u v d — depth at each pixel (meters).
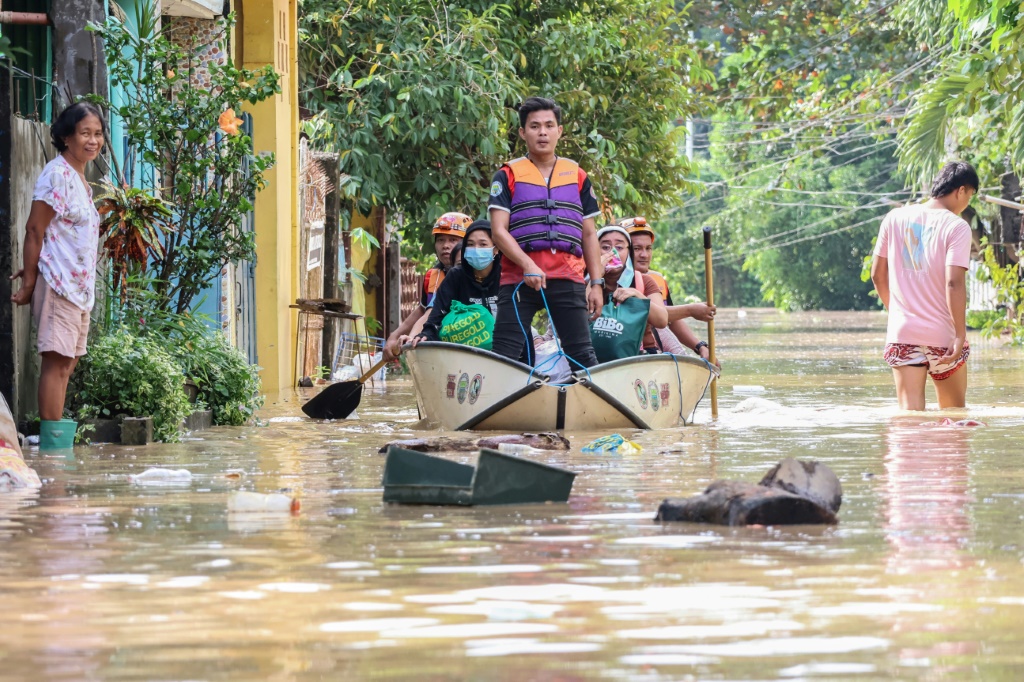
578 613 8.69
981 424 22.69
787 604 8.91
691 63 54.97
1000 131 56.25
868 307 151.25
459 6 49.19
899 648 7.85
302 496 14.52
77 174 20.44
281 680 7.27
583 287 23.62
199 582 9.67
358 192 45.38
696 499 12.38
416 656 7.71
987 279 60.69
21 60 26.97
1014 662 7.57
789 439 20.84
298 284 38.06
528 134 23.75
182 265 26.56
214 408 25.00
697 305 25.95
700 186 53.84
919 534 11.55
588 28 48.66
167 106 25.89
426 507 13.44
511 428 23.03
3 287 20.59
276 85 26.58
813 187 146.50
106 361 21.64
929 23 60.62
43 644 7.99
